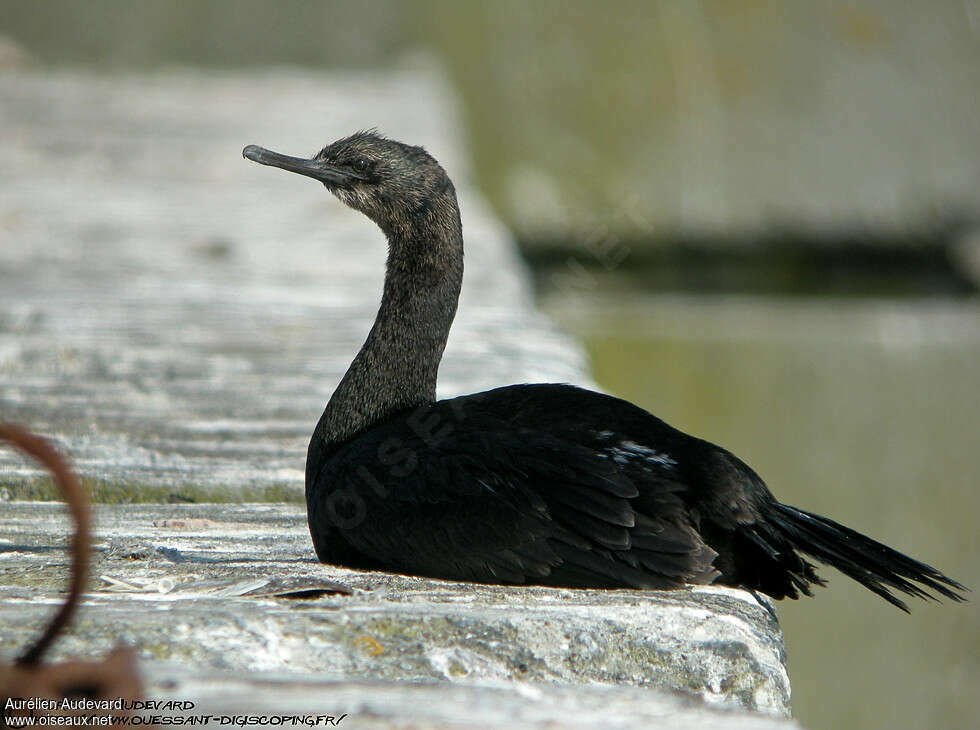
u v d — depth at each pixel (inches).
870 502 761.0
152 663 182.9
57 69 1077.8
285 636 191.0
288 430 354.6
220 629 190.9
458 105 938.7
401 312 265.4
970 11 997.8
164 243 618.8
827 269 858.1
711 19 971.3
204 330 469.1
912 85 951.6
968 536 751.7
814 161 901.8
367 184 266.7
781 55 962.1
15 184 740.0
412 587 221.0
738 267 850.8
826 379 786.8
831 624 685.9
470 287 533.3
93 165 792.9
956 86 954.1
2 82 1027.3
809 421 780.0
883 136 923.4
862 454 770.2
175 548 256.5
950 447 767.7
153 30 1087.0
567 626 198.2
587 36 968.9
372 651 191.2
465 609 203.2
